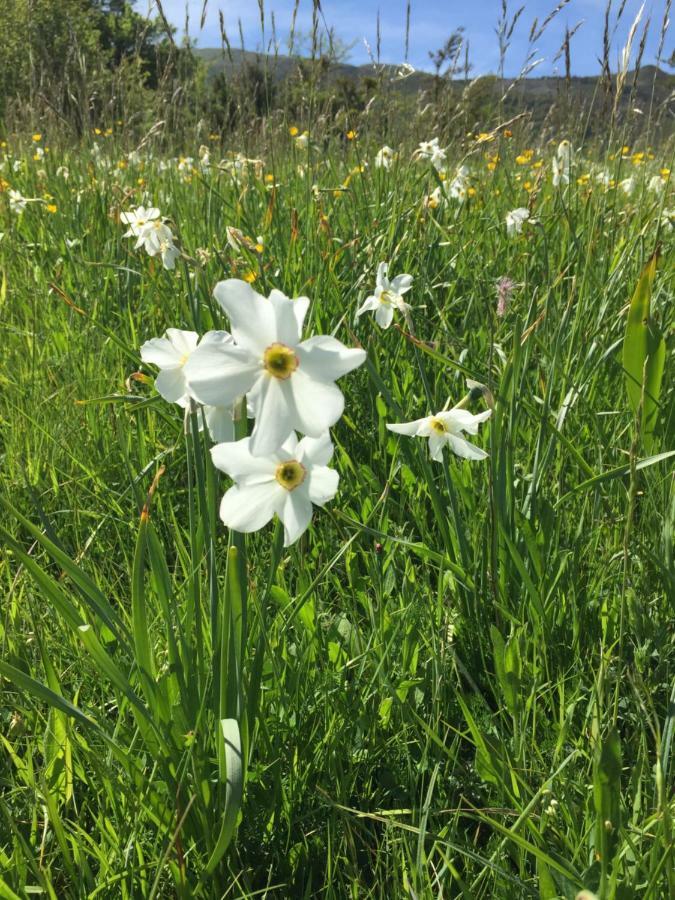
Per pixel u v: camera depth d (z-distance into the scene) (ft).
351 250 2.13
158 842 0.88
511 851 0.87
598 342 1.69
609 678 1.12
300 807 0.99
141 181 3.13
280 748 0.99
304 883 0.92
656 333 1.36
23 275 2.77
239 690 0.88
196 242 2.45
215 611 0.89
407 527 1.52
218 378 0.70
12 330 2.34
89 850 0.88
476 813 0.97
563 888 0.75
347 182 2.88
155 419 1.84
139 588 0.83
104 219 2.95
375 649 1.14
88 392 1.95
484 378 1.34
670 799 0.90
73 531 1.54
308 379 0.71
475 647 1.24
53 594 0.79
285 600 1.16
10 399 1.96
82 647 1.13
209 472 0.86
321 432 0.71
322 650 1.17
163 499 1.62
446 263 2.19
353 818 0.93
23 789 0.96
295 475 0.79
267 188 2.63
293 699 1.04
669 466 1.45
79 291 2.53
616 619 1.22
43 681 1.12
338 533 1.45
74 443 1.78
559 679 1.13
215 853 0.79
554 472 1.50
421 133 3.04
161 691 0.88
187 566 1.20
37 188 3.80
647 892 0.73
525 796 0.94
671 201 2.43
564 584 1.26
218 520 1.14
